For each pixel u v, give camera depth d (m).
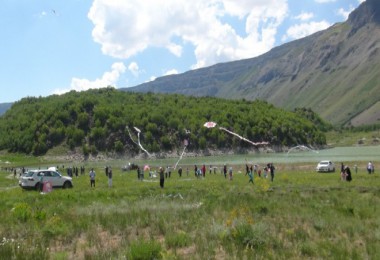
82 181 52.03
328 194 28.06
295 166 76.00
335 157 114.69
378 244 13.34
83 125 191.38
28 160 169.00
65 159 173.00
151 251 11.95
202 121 190.75
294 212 19.69
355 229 15.69
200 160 134.00
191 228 15.87
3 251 12.56
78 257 12.43
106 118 192.38
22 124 198.50
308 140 195.50
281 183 39.59
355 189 31.17
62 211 21.67
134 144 179.00
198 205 22.36
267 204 22.66
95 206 22.67
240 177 56.16
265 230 14.49
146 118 190.12
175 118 191.62
